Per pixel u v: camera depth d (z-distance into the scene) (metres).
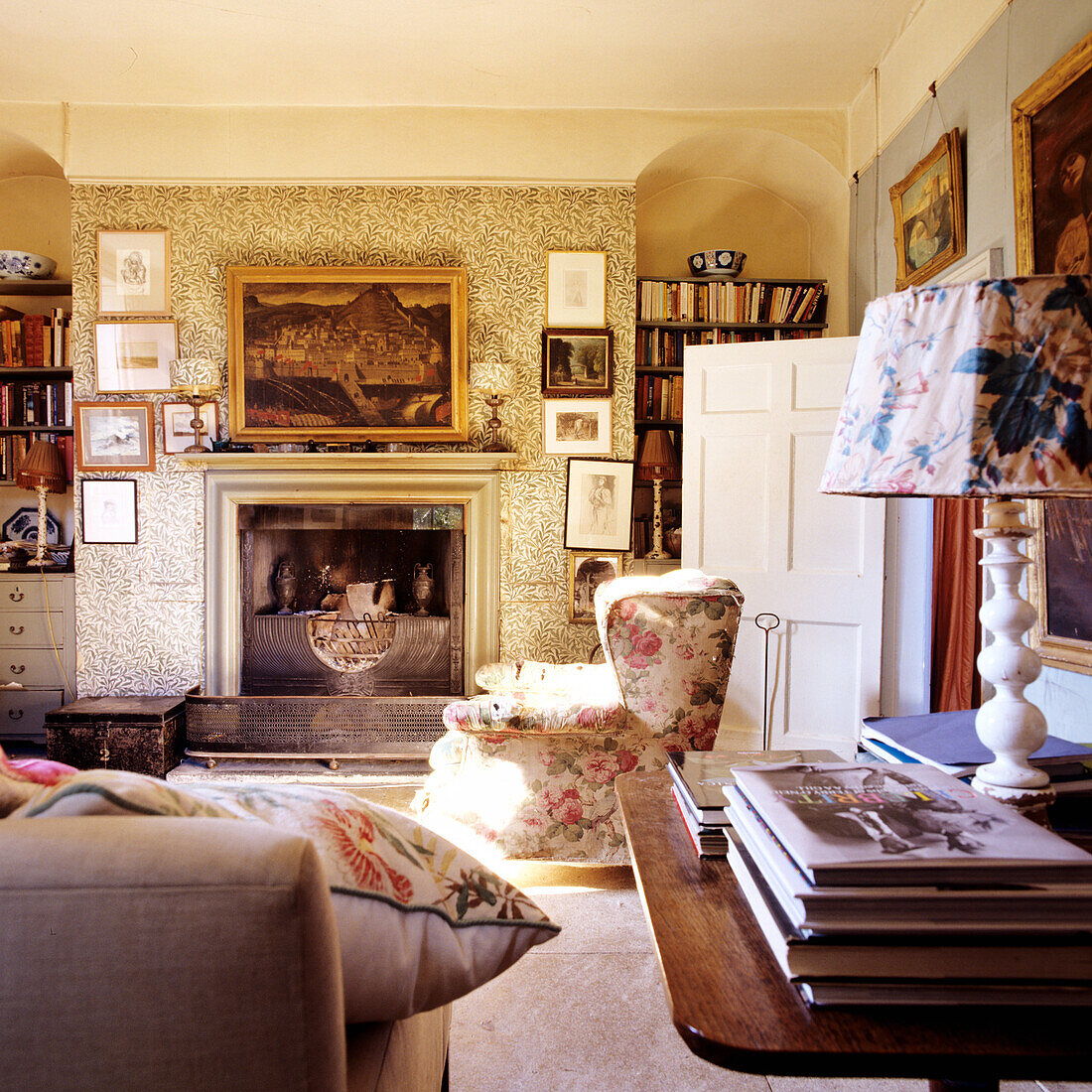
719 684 2.35
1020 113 2.36
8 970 0.50
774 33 3.41
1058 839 0.69
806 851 0.66
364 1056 0.77
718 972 0.68
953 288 0.83
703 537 3.65
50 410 4.28
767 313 4.33
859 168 3.92
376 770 3.64
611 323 4.05
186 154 3.97
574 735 2.36
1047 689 2.35
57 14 3.25
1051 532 2.27
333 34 3.40
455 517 3.99
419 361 3.98
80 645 3.95
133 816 0.55
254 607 4.00
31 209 4.57
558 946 2.12
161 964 0.50
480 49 3.52
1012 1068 0.56
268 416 3.98
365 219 4.01
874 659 3.37
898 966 0.62
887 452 0.86
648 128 4.04
